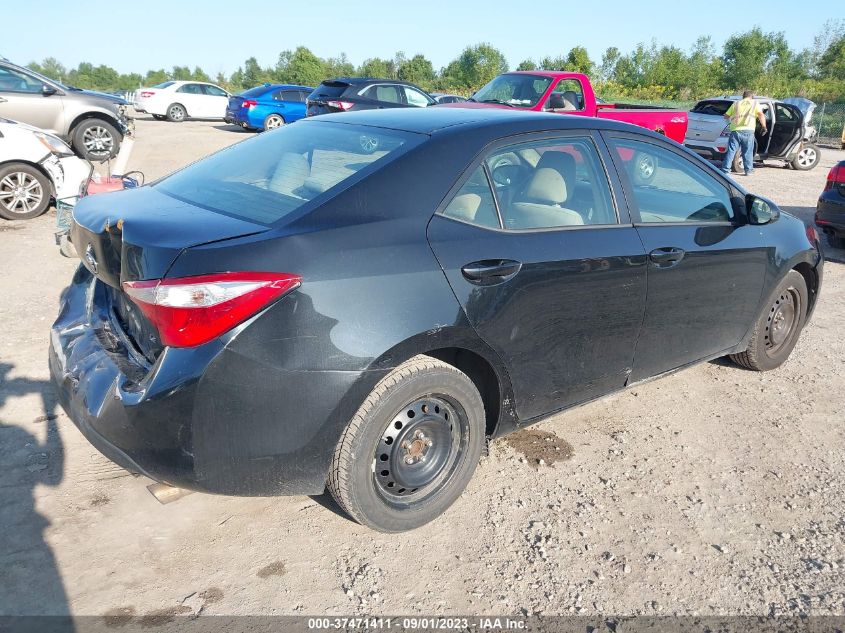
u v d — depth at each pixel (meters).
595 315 3.21
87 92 14.81
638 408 4.11
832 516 3.15
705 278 3.71
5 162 7.98
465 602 2.54
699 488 3.32
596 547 2.87
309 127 3.38
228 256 2.30
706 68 60.41
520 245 2.92
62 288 5.64
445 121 3.11
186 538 2.80
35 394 3.84
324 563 2.70
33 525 2.80
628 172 3.47
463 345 2.73
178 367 2.27
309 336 2.36
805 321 4.76
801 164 17.02
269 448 2.41
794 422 4.02
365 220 2.57
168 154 13.95
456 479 2.96
